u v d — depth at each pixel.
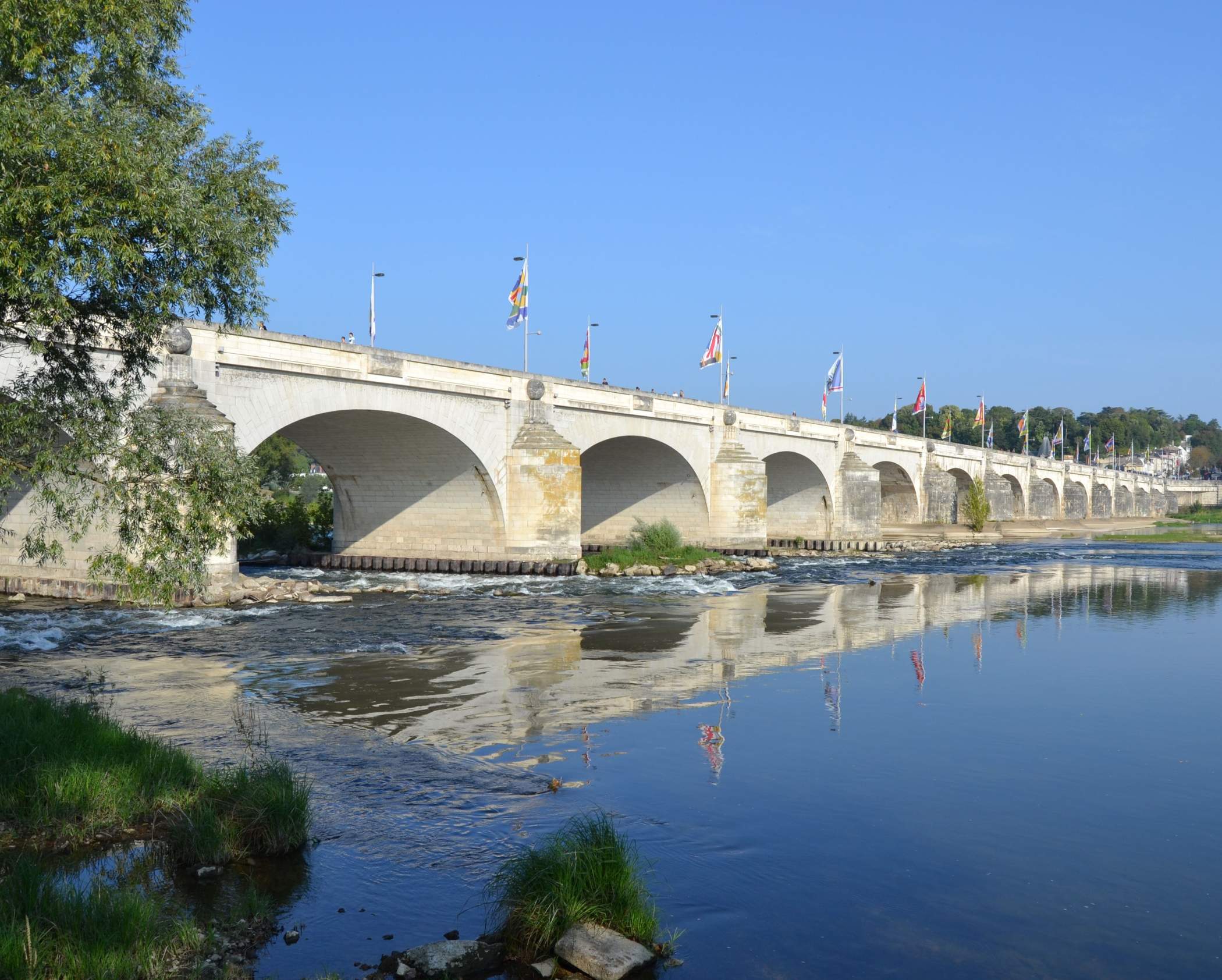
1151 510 196.25
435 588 47.94
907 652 29.77
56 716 16.30
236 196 18.81
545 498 55.31
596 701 22.42
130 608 37.97
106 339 19.84
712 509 73.94
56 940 9.46
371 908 11.07
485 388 53.78
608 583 51.53
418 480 57.19
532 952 10.05
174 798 13.80
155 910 10.33
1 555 44.69
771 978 9.73
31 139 14.83
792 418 83.88
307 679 24.86
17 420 16.69
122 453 17.92
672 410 69.06
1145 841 13.74
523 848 12.86
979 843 13.57
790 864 12.68
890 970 9.94
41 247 15.01
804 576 58.97
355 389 46.25
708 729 19.83
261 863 12.30
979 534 102.94
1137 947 10.55
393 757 17.36
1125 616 39.22
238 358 40.72
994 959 10.23
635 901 10.61
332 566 58.94
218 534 18.41
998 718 20.98
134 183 15.41
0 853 12.09
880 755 18.00
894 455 105.38
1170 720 20.89
